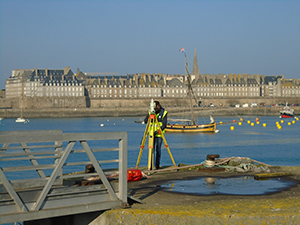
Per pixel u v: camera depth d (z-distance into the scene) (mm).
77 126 126812
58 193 8555
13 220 7863
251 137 80250
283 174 14625
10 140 7996
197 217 8500
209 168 15594
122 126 125312
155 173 15094
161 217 8586
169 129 94438
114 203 9109
